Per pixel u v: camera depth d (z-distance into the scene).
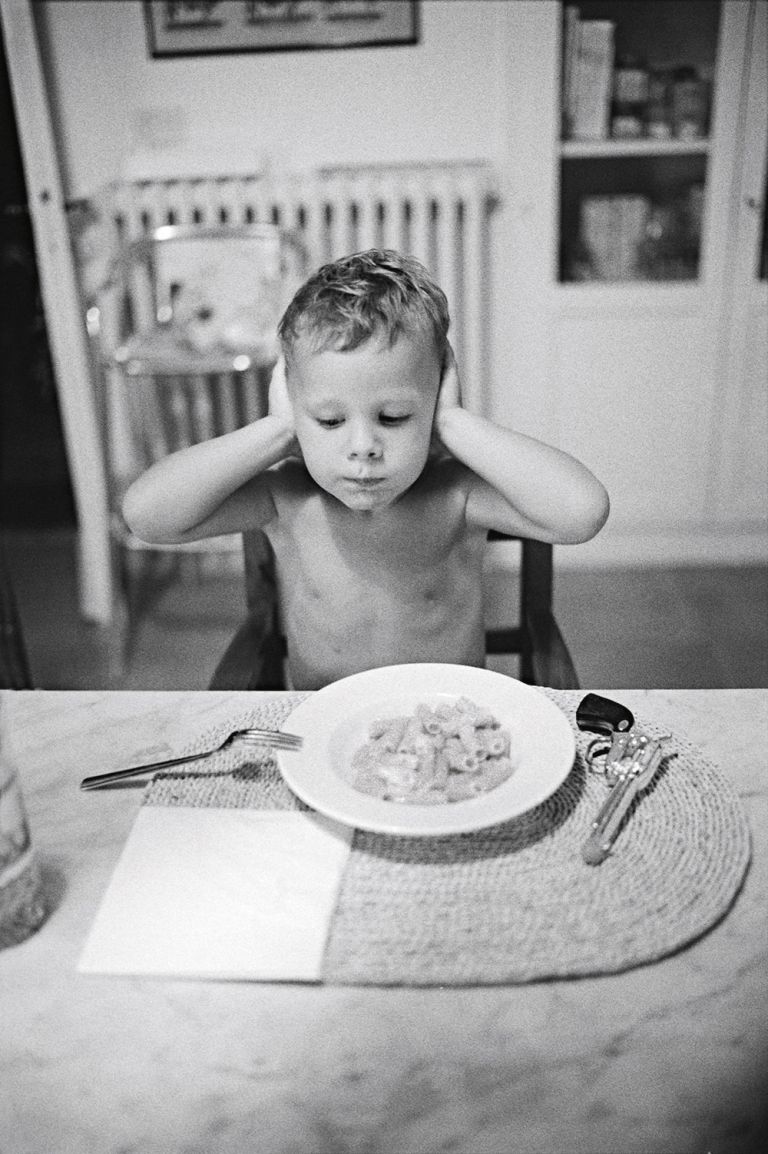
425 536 1.07
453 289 2.54
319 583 1.10
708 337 2.54
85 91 2.56
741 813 0.78
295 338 0.87
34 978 0.67
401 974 0.65
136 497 0.98
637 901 0.70
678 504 2.68
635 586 2.55
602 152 2.44
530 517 0.98
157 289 2.66
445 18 2.46
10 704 0.96
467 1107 0.58
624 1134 0.56
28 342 2.94
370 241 2.52
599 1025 0.62
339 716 0.86
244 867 0.74
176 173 2.61
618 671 2.11
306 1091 0.59
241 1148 0.56
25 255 2.84
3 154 2.73
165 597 2.71
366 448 0.87
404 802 0.75
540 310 2.57
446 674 0.90
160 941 0.68
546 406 2.66
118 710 0.95
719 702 0.93
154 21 2.49
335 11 2.46
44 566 2.87
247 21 2.48
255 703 0.95
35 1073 0.60
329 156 2.60
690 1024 0.62
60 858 0.76
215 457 0.96
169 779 0.83
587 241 2.53
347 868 0.74
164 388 2.76
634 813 0.78
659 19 2.32
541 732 0.82
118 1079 0.60
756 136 2.34
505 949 0.67
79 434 2.48
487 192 2.48
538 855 0.74
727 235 2.44
